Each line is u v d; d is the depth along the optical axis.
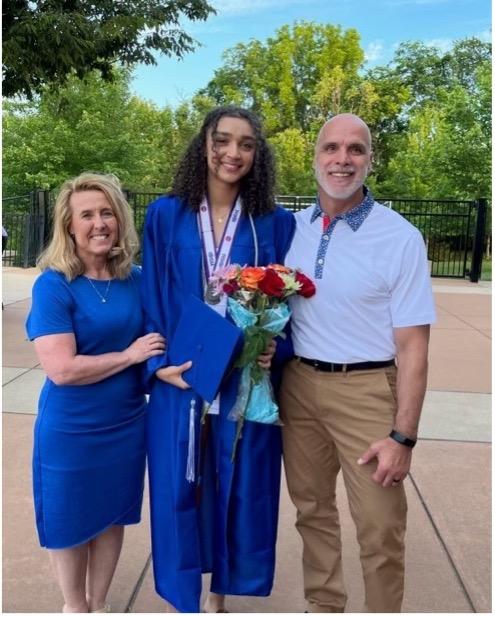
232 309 2.28
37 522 2.40
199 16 10.27
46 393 2.38
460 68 44.00
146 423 2.52
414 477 4.04
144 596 2.83
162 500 2.46
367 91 33.03
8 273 13.62
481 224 14.57
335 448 2.56
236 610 2.74
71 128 23.31
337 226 2.31
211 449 2.47
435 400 5.66
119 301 2.39
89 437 2.36
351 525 3.44
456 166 21.02
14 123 22.98
